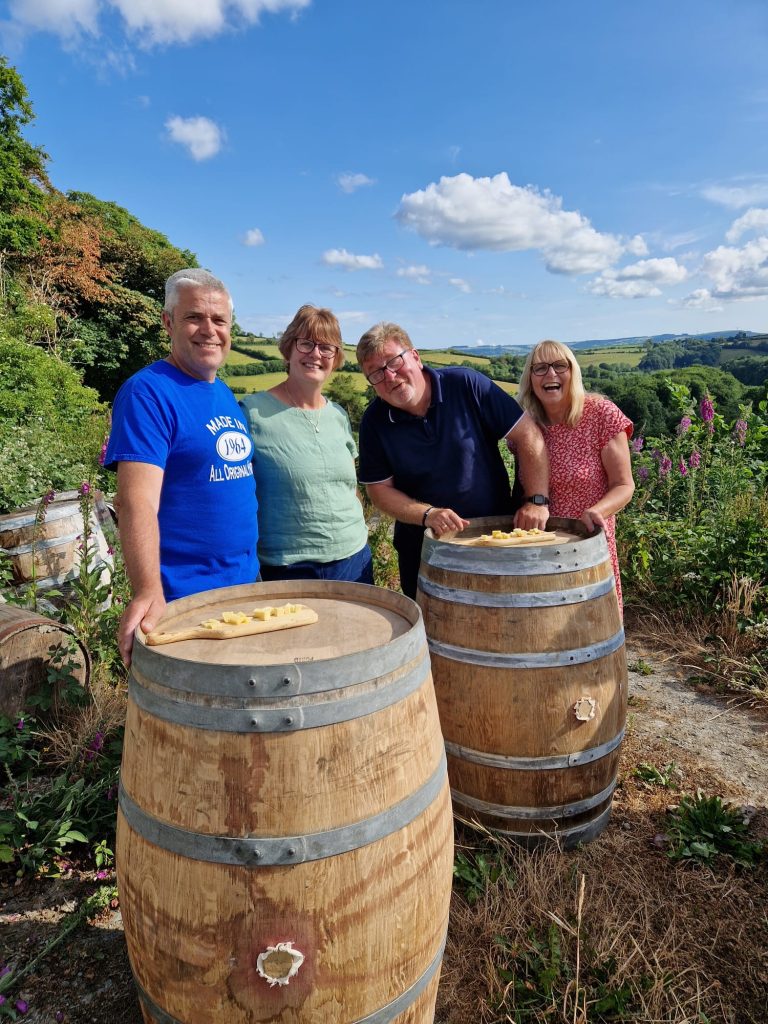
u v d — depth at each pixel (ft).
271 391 10.11
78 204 94.48
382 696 5.06
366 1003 5.15
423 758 5.41
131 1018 6.71
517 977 7.09
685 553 18.03
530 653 8.24
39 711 11.37
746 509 18.93
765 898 8.10
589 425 10.62
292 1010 4.93
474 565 8.39
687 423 23.57
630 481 10.50
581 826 8.95
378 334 9.78
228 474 8.34
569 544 8.35
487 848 8.92
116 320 78.43
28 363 39.55
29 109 72.54
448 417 10.29
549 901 7.96
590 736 8.55
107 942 7.61
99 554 15.28
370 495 10.96
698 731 12.13
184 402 7.90
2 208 68.95
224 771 4.79
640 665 14.74
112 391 82.74
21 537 14.05
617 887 8.25
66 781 9.85
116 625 13.14
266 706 4.76
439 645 8.66
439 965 5.87
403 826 5.16
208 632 5.97
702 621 16.37
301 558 9.90
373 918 5.01
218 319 8.10
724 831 9.08
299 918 4.82
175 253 92.02
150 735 5.10
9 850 8.33
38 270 68.95
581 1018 6.36
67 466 25.62
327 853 4.82
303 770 4.79
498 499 10.89
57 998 6.92
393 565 17.97
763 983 7.00
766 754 11.35
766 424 26.27
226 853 4.78
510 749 8.43
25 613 11.72
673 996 6.72
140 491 7.20
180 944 4.94
